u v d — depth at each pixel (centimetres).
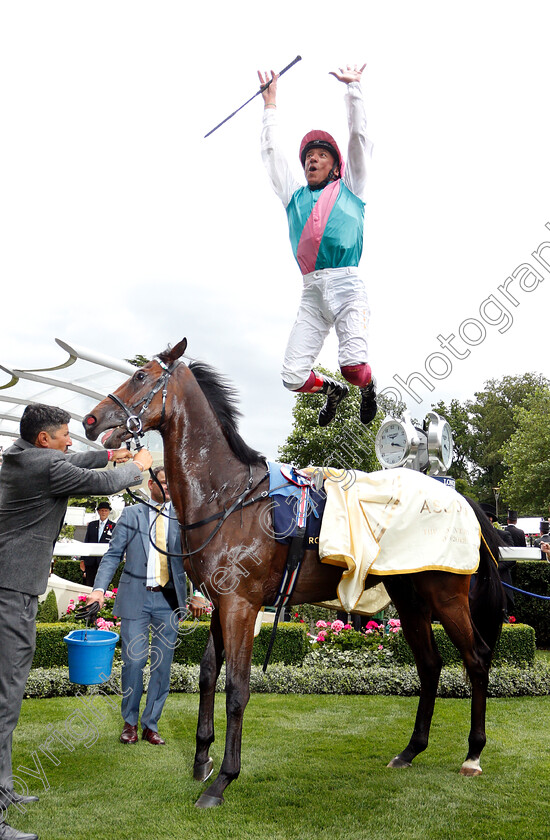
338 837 252
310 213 327
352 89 315
